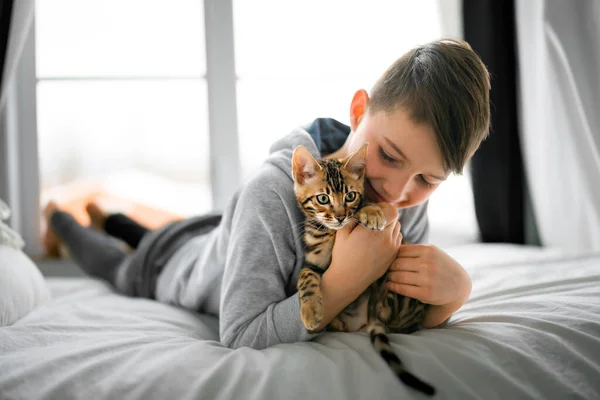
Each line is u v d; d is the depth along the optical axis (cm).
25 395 106
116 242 267
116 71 330
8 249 195
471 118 136
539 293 170
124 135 331
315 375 110
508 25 323
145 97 332
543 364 115
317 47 348
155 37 331
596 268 202
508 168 329
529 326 131
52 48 320
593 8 265
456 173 138
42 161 324
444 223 350
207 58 331
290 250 146
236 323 136
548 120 305
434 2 341
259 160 350
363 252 130
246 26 341
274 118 349
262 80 346
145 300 204
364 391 105
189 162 340
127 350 127
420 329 148
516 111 328
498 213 332
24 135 318
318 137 175
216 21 329
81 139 327
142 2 327
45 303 193
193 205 343
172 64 335
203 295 178
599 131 266
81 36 323
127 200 334
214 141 336
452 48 146
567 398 107
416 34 346
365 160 143
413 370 111
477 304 166
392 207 137
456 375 111
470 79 138
